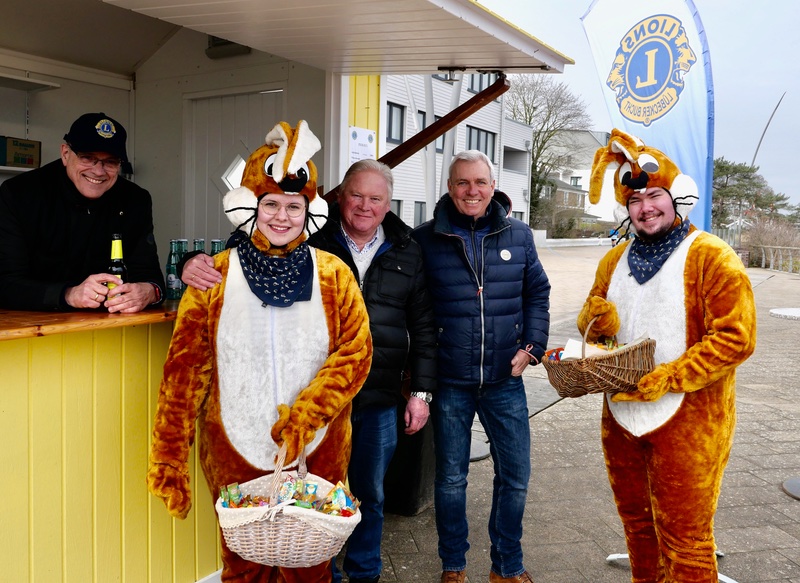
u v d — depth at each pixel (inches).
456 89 202.5
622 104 170.2
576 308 523.8
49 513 85.9
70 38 171.0
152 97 192.4
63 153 96.6
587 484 172.4
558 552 135.6
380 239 111.5
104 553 93.1
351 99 164.2
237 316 84.7
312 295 87.7
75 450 88.5
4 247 93.4
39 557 85.0
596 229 1680.6
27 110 176.7
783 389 279.4
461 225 115.3
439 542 119.9
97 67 186.9
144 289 93.4
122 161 97.0
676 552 93.8
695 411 92.2
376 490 112.0
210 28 117.5
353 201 106.0
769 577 126.3
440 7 102.9
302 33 120.1
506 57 135.7
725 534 143.5
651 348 92.1
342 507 80.4
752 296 89.8
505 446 116.0
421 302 111.9
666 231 96.8
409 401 112.5
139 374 96.6
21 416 81.9
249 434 85.7
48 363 84.5
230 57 175.9
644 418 94.7
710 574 92.8
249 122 176.9
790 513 154.9
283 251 86.9
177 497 80.0
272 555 76.4
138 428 96.9
